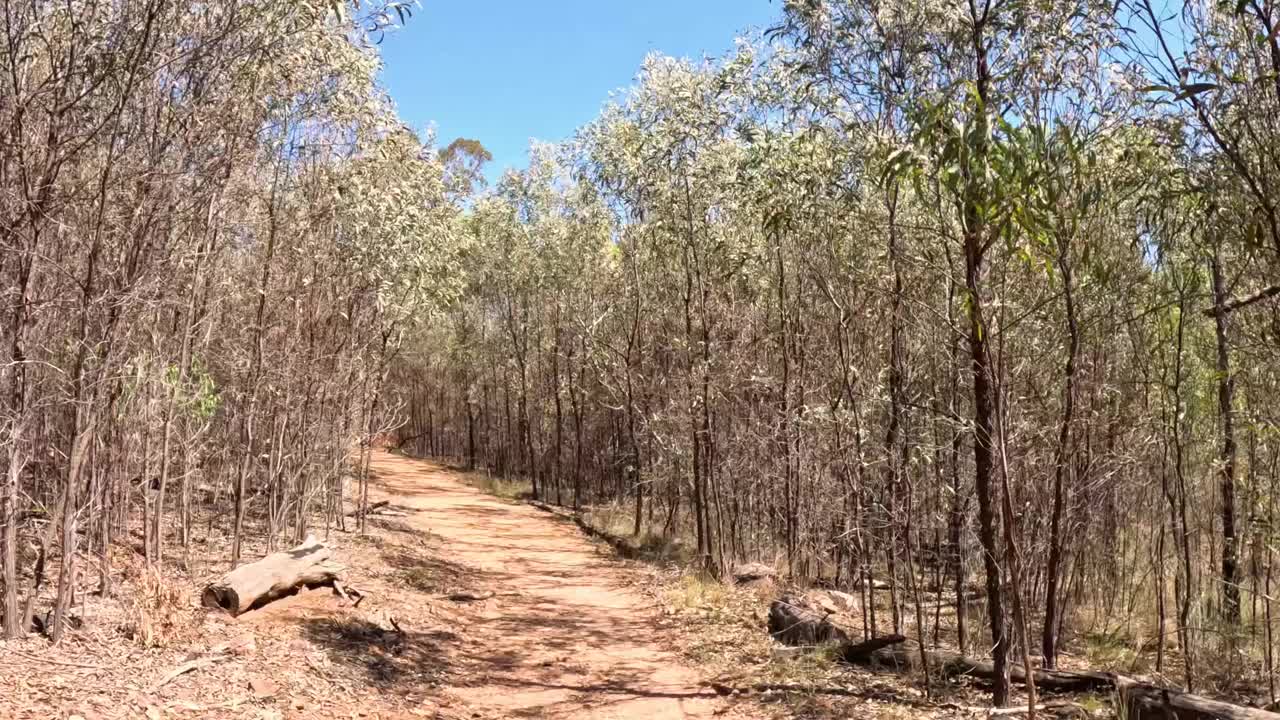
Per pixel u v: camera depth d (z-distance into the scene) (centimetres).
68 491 608
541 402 2734
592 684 772
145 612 650
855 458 938
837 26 759
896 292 826
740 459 1471
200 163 707
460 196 1612
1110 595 1141
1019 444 794
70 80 583
